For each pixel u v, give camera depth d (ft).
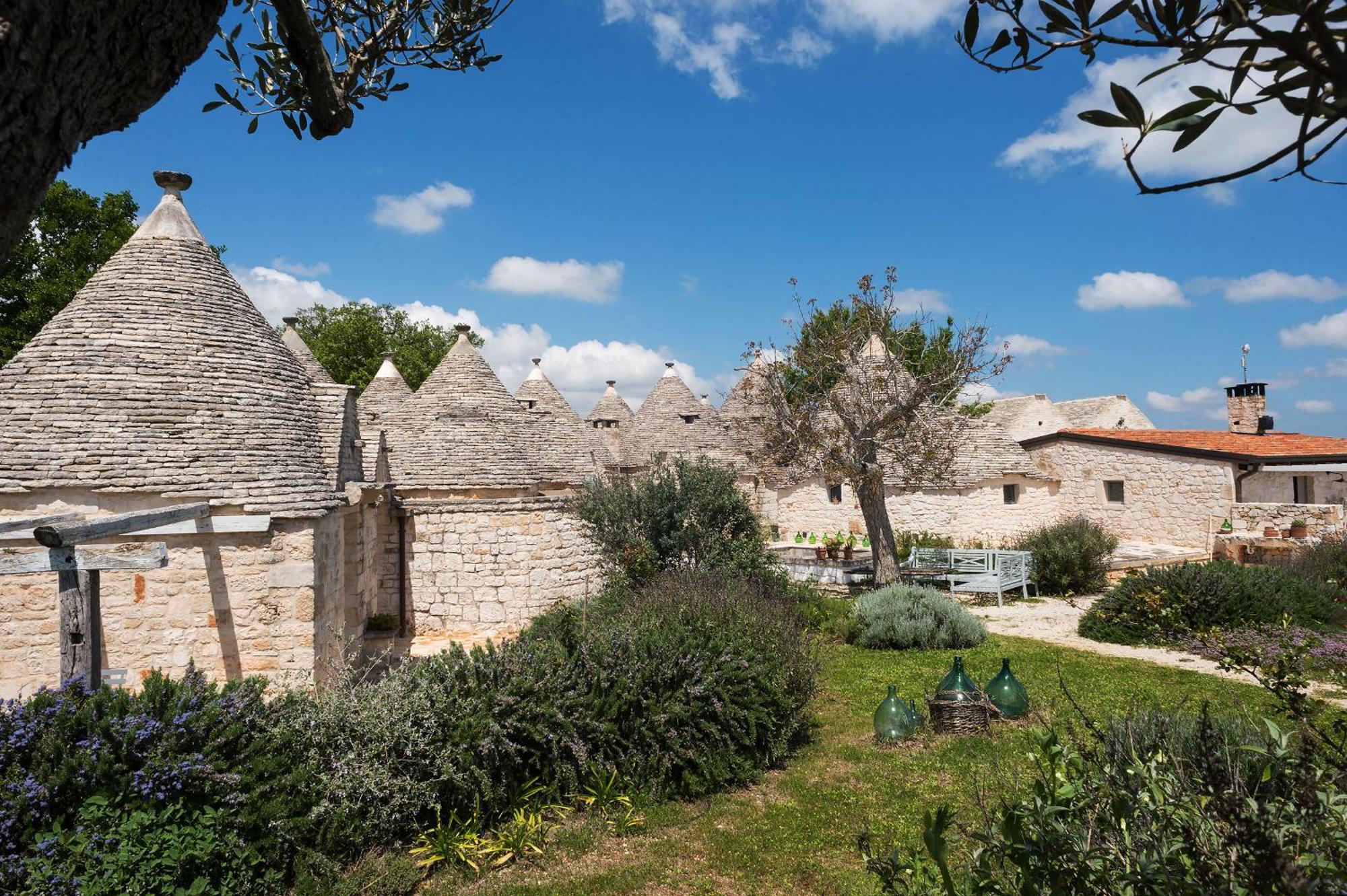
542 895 18.58
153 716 18.86
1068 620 51.21
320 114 11.86
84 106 5.70
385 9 13.41
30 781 16.31
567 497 55.31
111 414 33.96
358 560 46.39
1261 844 7.65
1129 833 9.40
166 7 6.04
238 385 37.50
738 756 25.21
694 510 47.01
